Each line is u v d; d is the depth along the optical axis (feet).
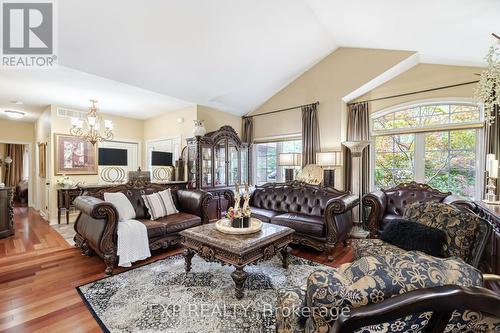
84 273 8.53
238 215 8.55
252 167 19.90
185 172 17.31
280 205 13.44
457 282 2.56
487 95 7.52
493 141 11.32
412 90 13.98
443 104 13.24
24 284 7.72
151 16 9.53
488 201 9.24
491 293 2.27
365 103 15.23
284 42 13.24
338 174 15.24
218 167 16.93
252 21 11.21
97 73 11.66
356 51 14.71
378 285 2.52
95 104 16.47
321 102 16.11
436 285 2.49
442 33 9.57
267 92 17.97
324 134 15.97
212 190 16.08
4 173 27.68
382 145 15.28
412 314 2.22
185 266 8.67
